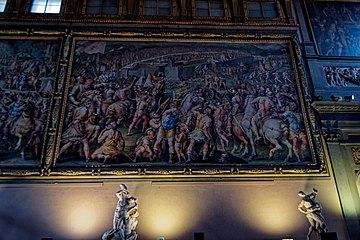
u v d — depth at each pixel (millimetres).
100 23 12234
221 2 13297
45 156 9859
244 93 11320
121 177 9695
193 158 10086
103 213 9266
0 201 9266
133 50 11859
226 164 10047
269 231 9281
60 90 10914
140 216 9289
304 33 12844
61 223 9117
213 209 9469
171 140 10312
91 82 11180
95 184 9570
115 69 11477
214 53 11977
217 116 10812
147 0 13102
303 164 10188
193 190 9680
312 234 9211
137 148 10148
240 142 10438
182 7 12859
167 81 11352
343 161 10352
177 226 9234
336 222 9461
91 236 9000
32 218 9133
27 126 10367
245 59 11953
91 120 10523
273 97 11297
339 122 10938
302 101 11227
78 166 9781
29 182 9531
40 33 11859
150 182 9695
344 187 9898
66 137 10211
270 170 9984
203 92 11227
